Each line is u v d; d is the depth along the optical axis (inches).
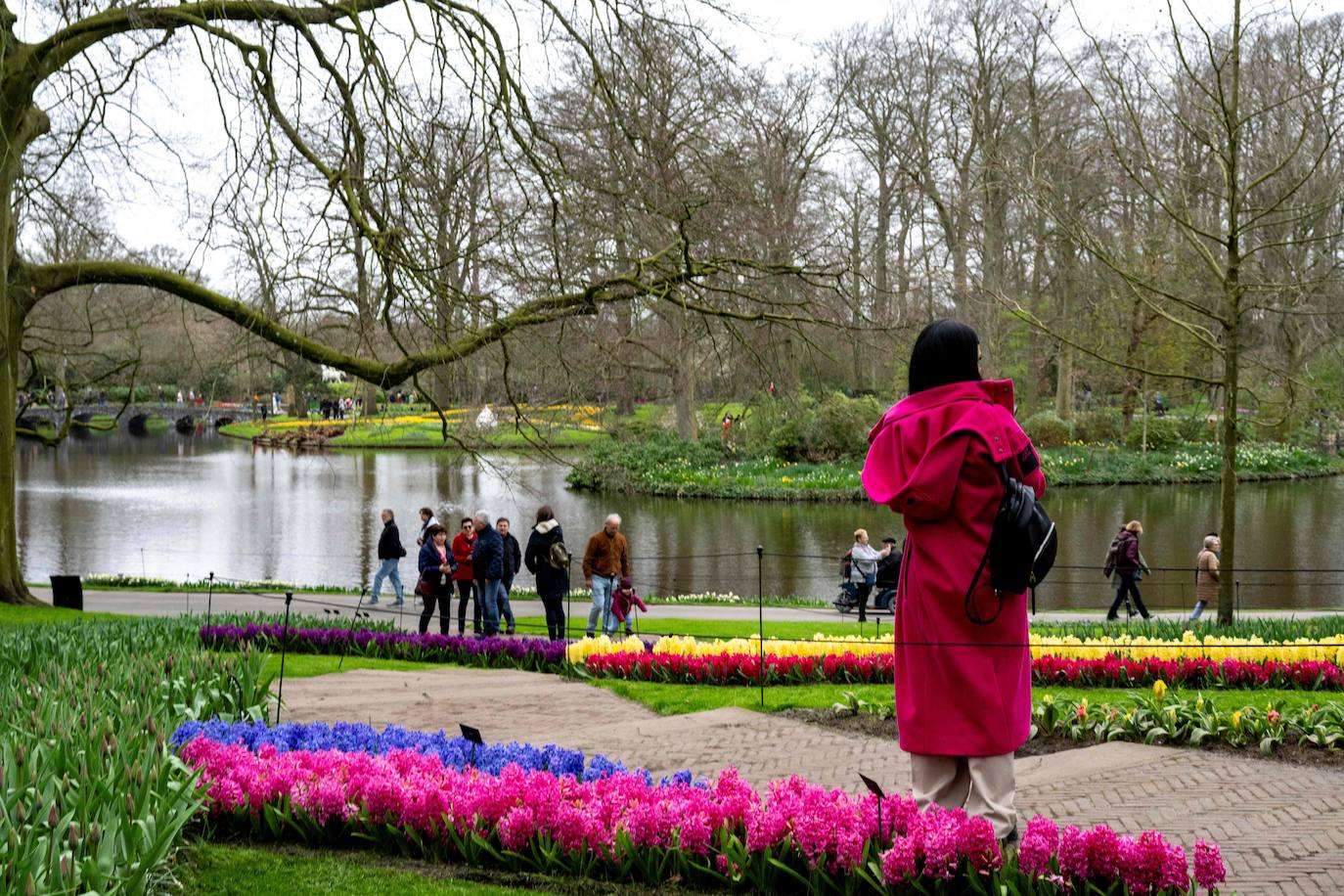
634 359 1119.6
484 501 1603.1
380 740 271.9
